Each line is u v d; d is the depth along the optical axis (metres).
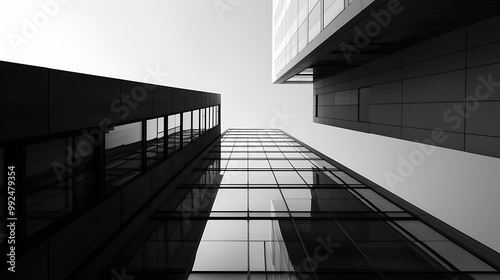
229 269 9.11
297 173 21.45
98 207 9.91
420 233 11.53
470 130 15.86
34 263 7.04
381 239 11.23
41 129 7.19
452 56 17.28
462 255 10.04
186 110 22.98
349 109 34.59
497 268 9.13
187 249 10.27
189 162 24.28
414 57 20.97
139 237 11.16
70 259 8.42
